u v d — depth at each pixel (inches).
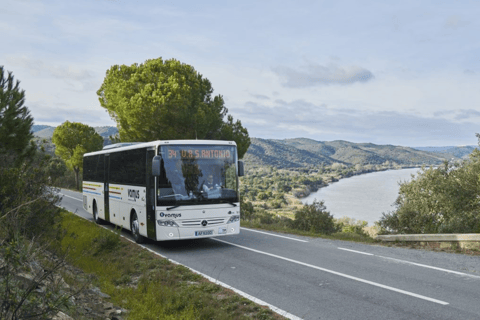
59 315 187.3
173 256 470.0
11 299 160.9
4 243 195.5
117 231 519.2
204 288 324.8
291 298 297.4
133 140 1250.6
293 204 7308.1
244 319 251.0
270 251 489.4
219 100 1327.5
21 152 442.6
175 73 1169.4
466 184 708.0
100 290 297.1
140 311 253.6
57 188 408.8
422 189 778.2
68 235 552.7
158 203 480.7
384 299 289.0
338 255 455.8
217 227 500.1
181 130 1186.6
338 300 290.2
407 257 435.2
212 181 505.0
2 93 433.4
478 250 445.4
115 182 650.8
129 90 1184.8
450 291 303.9
